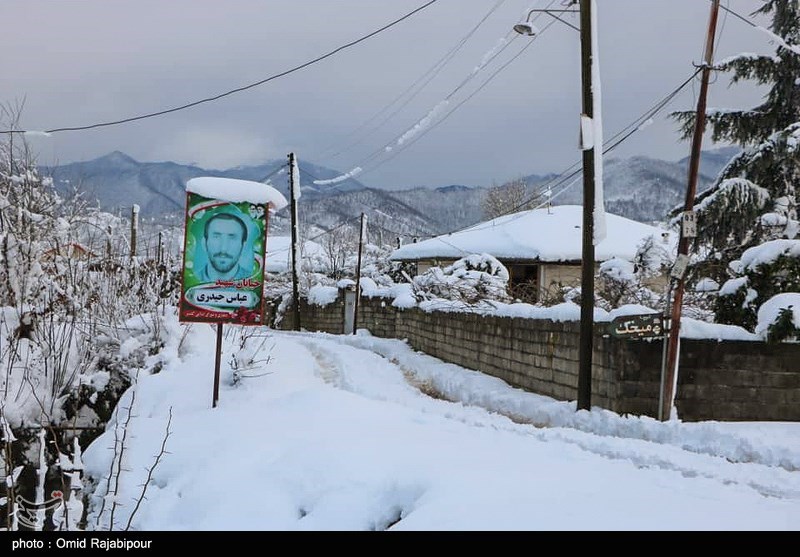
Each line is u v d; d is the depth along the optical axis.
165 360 11.27
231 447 6.29
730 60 14.58
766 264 10.24
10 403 9.20
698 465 6.69
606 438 7.75
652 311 9.59
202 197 9.05
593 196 10.03
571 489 4.67
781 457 7.16
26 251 10.91
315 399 8.33
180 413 8.61
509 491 4.50
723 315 10.96
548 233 26.44
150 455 6.67
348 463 5.24
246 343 11.27
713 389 9.39
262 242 9.16
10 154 11.83
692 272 14.64
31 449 8.93
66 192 13.27
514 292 20.78
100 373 10.82
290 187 31.62
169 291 14.47
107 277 13.74
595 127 10.03
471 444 6.27
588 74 10.10
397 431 6.72
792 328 9.03
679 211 15.72
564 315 11.28
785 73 14.46
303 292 35.59
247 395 9.38
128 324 12.27
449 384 13.46
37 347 10.65
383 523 4.57
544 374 11.84
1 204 11.04
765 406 9.38
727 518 4.14
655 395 9.46
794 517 4.29
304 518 4.71
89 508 6.09
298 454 5.64
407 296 22.16
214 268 9.05
